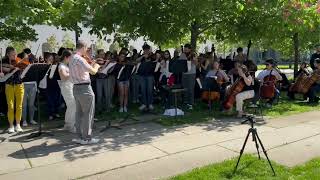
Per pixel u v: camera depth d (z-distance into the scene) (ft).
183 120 30.53
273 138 24.53
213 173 17.81
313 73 39.45
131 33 40.57
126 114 32.91
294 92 41.19
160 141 24.14
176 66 34.04
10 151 22.30
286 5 35.32
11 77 26.66
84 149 22.56
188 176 17.46
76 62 22.76
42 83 29.76
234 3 33.45
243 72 31.73
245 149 22.02
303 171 18.06
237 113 32.53
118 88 34.01
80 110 23.88
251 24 39.70
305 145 22.81
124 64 33.37
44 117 32.19
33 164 19.90
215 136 25.25
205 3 32.14
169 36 38.78
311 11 35.88
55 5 37.14
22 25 41.83
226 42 50.96
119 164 19.69
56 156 21.22
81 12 34.45
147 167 19.19
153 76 34.50
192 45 41.75
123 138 25.09
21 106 27.32
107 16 34.58
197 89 37.70
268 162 18.60
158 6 36.09
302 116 32.14
